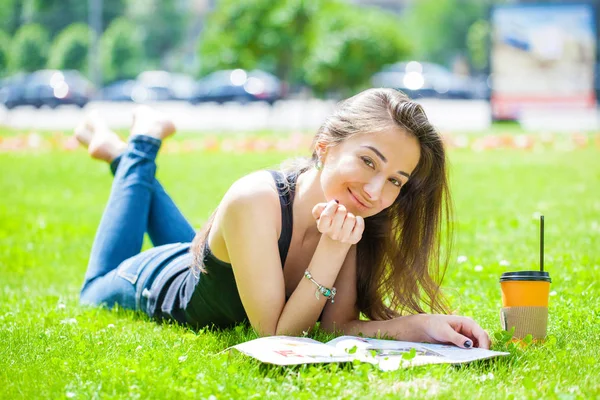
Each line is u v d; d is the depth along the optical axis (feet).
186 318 17.80
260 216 15.42
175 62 290.15
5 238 32.35
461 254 26.43
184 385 13.20
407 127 14.84
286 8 108.17
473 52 319.06
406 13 368.68
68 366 14.21
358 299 17.38
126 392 12.91
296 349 14.16
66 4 267.18
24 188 47.67
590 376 13.67
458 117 112.47
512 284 15.84
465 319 15.62
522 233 29.96
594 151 62.69
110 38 234.79
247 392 12.68
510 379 13.61
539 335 15.78
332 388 12.76
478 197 41.24
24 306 20.81
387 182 15.05
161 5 289.33
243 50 111.65
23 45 236.43
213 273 16.48
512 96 89.40
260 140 65.87
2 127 87.10
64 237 32.55
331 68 98.99
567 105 88.48
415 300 17.19
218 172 53.31
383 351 14.52
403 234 16.47
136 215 20.68
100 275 20.43
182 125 103.14
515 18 88.02
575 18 86.94
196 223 35.04
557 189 43.62
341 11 104.78
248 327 17.31
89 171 54.80
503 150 64.13
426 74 164.76
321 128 15.57
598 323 17.44
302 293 15.51
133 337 16.79
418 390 12.64
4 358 15.10
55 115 124.98
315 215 15.11
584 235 29.12
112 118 109.91
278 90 150.71
